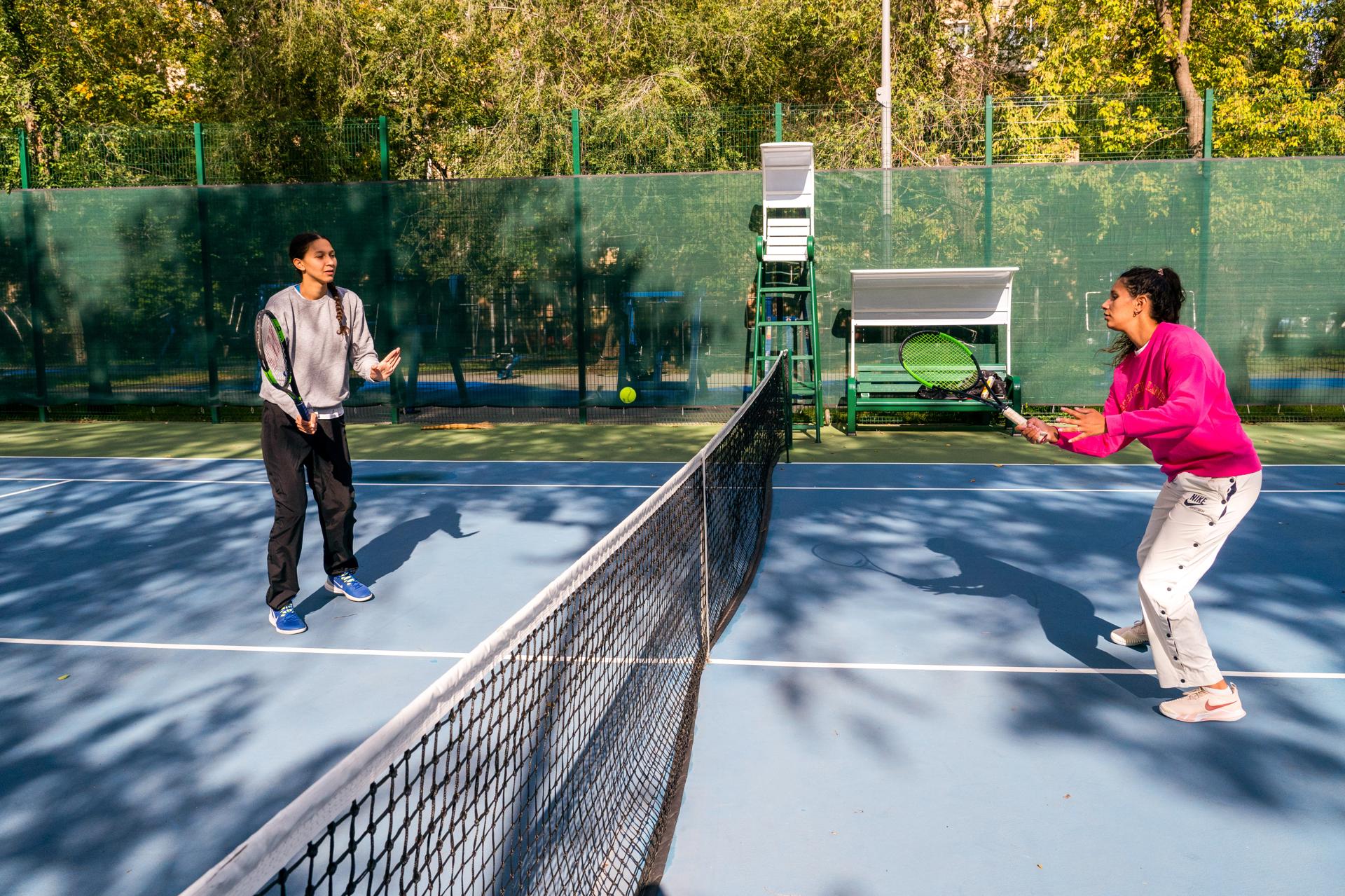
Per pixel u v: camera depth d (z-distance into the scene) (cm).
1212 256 1028
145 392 1169
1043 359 1066
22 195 1161
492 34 1448
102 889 241
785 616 439
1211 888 236
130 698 359
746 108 1162
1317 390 1027
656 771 286
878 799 279
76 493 753
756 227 1074
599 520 642
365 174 1181
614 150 1205
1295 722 327
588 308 1102
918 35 1459
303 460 439
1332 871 243
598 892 223
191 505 707
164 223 1148
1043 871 244
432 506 691
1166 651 330
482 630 429
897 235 1068
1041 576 499
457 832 247
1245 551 540
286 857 121
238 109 1417
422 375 1125
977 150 1080
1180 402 311
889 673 372
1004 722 329
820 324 1090
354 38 1395
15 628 439
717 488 462
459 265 1112
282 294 439
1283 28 1597
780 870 244
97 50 1606
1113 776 292
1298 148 1117
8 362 1191
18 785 293
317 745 318
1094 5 1437
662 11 1438
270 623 442
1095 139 1101
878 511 659
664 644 352
